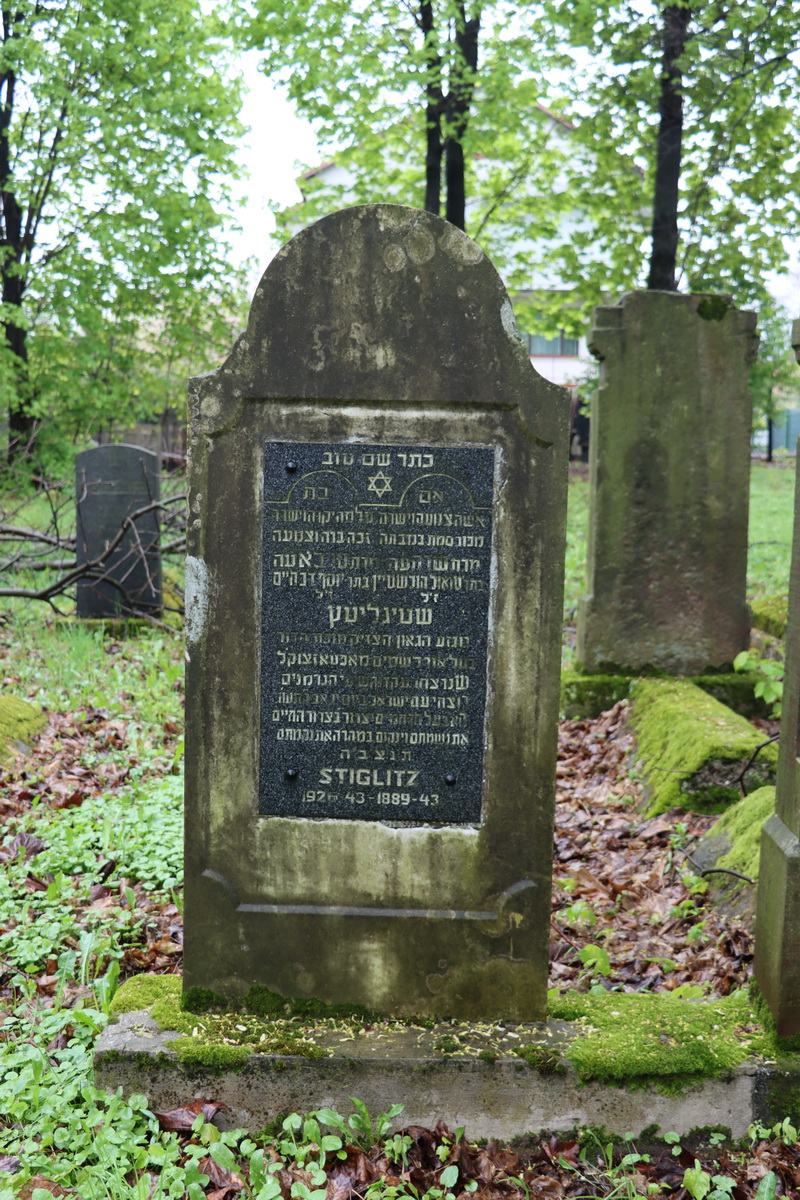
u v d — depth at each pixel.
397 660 3.16
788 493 21.92
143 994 3.33
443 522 3.13
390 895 3.21
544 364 28.09
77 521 9.33
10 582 10.39
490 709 3.18
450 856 3.21
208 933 3.21
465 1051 3.04
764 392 19.67
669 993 3.54
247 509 3.12
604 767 6.33
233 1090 3.00
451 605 3.15
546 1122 3.03
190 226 16.73
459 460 3.11
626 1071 3.00
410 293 3.04
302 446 3.10
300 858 3.20
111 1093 2.98
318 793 3.20
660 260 9.80
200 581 3.14
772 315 14.70
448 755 3.19
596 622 7.26
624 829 5.39
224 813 3.20
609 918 4.39
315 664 3.16
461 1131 2.97
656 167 10.36
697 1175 2.73
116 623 9.16
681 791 5.47
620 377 7.02
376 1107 3.01
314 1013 3.23
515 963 3.21
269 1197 2.52
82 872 4.52
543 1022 3.22
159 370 19.00
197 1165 2.69
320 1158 2.81
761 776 5.49
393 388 3.07
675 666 7.27
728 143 10.55
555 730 3.17
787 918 3.08
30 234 17.27
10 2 15.48
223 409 3.07
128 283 17.12
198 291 17.53
